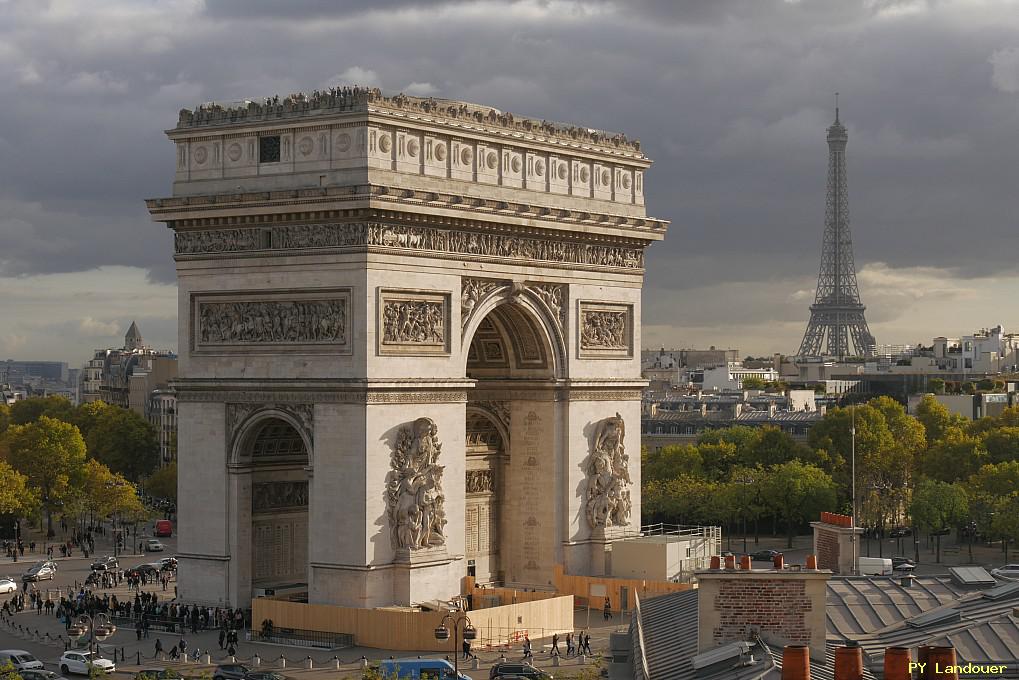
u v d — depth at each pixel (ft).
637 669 410.93
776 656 384.47
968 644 406.82
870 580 498.28
